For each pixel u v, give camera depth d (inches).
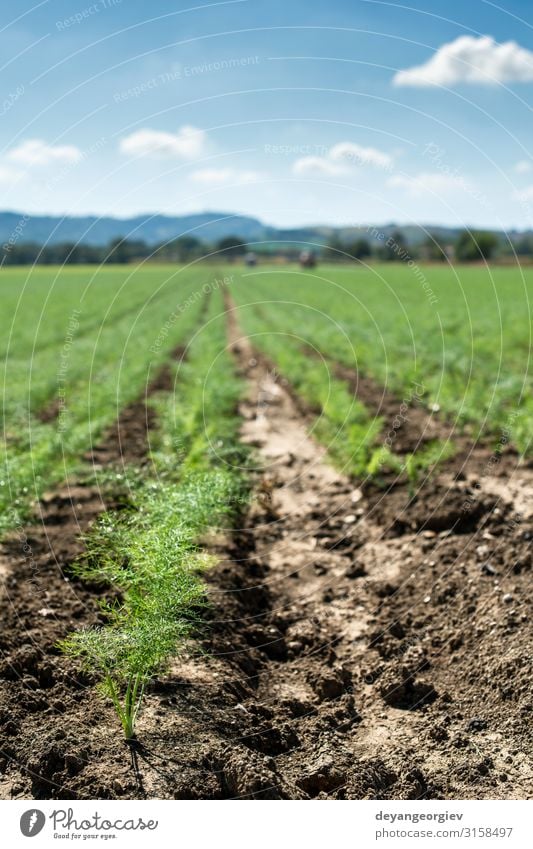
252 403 640.4
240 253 3469.5
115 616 203.3
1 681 206.8
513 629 236.1
